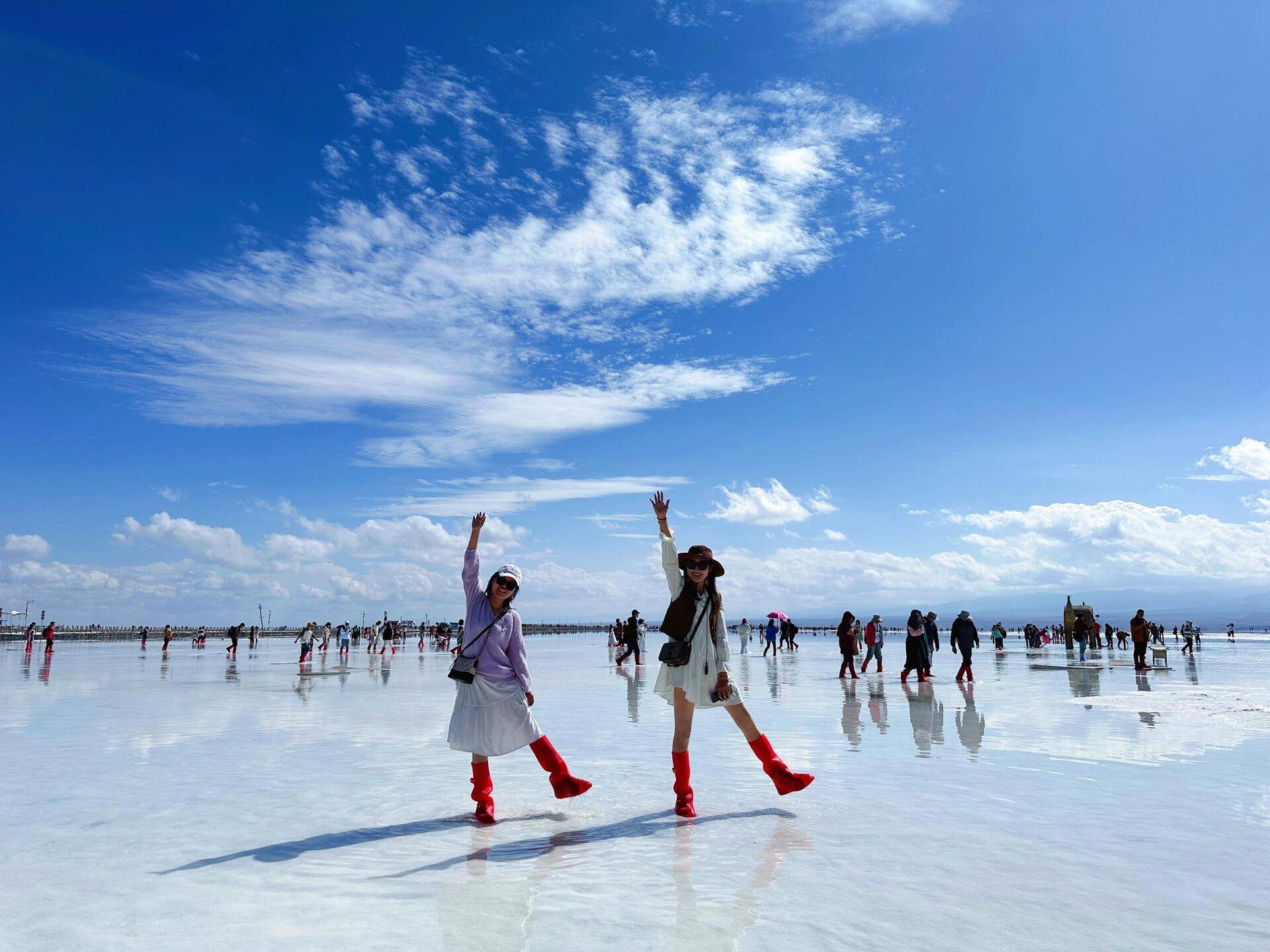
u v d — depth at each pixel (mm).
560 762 5590
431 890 3916
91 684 18781
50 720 11359
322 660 33562
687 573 5695
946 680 19125
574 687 17578
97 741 9211
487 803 5355
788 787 5699
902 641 59188
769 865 4285
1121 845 4668
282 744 8961
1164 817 5336
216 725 10773
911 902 3709
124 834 5023
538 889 3916
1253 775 6836
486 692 5434
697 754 8078
